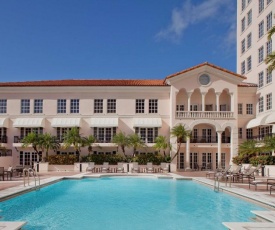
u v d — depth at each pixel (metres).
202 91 52.19
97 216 16.72
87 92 54.12
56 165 48.78
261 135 51.19
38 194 23.89
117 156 50.03
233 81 52.38
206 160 52.69
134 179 36.75
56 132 53.53
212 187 27.47
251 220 15.46
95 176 37.53
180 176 37.47
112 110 53.88
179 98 54.53
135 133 51.56
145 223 15.18
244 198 20.78
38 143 48.81
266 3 51.22
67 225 14.73
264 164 40.53
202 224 14.94
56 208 18.78
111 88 53.66
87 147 52.78
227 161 52.84
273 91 47.38
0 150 49.34
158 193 25.31
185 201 21.39
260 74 53.28
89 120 53.69
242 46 62.88
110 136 53.50
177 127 48.38
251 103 54.47
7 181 29.62
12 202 20.19
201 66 52.00
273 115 44.47
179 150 51.75
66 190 27.03
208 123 51.50
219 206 19.39
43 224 14.86
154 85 53.06
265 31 51.25
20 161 52.97
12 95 54.12
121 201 21.50
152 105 53.78
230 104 53.97
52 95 54.12
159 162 49.75
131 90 53.84
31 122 52.69
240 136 53.81
